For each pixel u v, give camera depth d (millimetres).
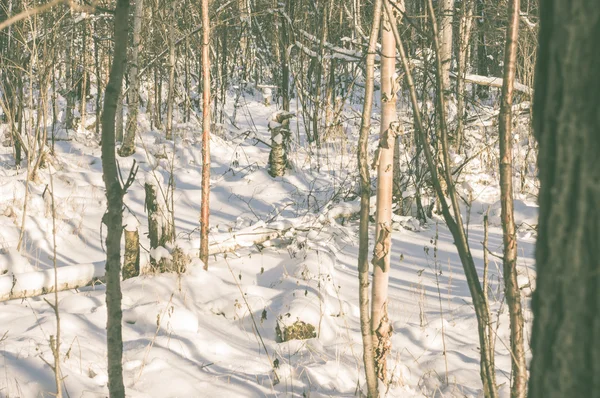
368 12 14289
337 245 8570
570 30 1255
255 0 19531
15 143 11219
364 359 3463
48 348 4410
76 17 13938
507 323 5785
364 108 3367
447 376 4633
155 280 6152
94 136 15641
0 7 10453
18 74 10859
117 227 2889
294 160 13508
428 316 6137
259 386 4277
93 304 5672
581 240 1261
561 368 1306
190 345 4840
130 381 4160
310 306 5566
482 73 19234
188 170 13023
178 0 16938
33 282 5887
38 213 8945
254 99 25422
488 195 10844
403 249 8812
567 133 1272
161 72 18375
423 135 2811
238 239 7934
